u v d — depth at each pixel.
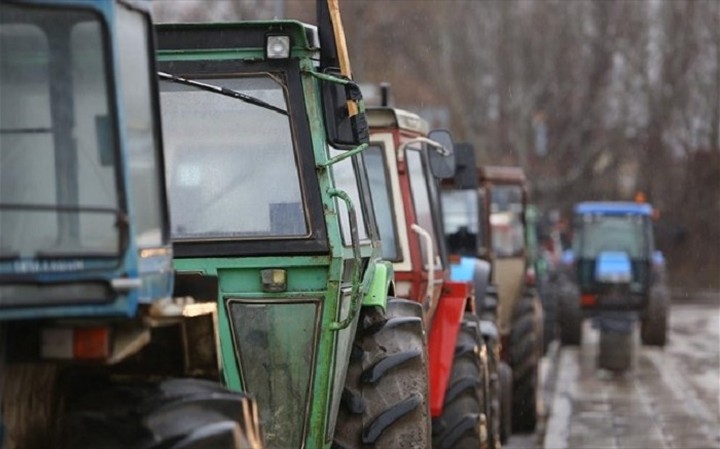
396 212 28.50
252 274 19.95
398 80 100.19
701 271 131.50
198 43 20.08
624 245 79.44
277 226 19.95
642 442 42.97
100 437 13.23
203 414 13.59
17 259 12.38
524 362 46.38
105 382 14.53
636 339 84.62
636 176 137.50
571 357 72.88
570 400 54.50
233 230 19.95
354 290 20.16
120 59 13.44
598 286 77.94
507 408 42.03
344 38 19.64
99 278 12.52
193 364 15.27
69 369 14.61
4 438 13.25
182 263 19.92
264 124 20.05
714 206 135.12
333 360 20.03
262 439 14.52
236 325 19.97
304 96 20.00
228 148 20.06
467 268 39.53
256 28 20.06
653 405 52.84
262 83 20.08
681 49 141.75
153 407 13.45
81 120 12.80
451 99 116.69
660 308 77.56
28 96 12.84
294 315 19.95
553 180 132.50
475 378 28.42
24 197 12.72
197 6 55.88
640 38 138.25
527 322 47.28
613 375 64.12
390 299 23.50
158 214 14.09
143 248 13.48
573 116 133.00
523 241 55.81
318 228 19.92
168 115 20.09
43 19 12.84
